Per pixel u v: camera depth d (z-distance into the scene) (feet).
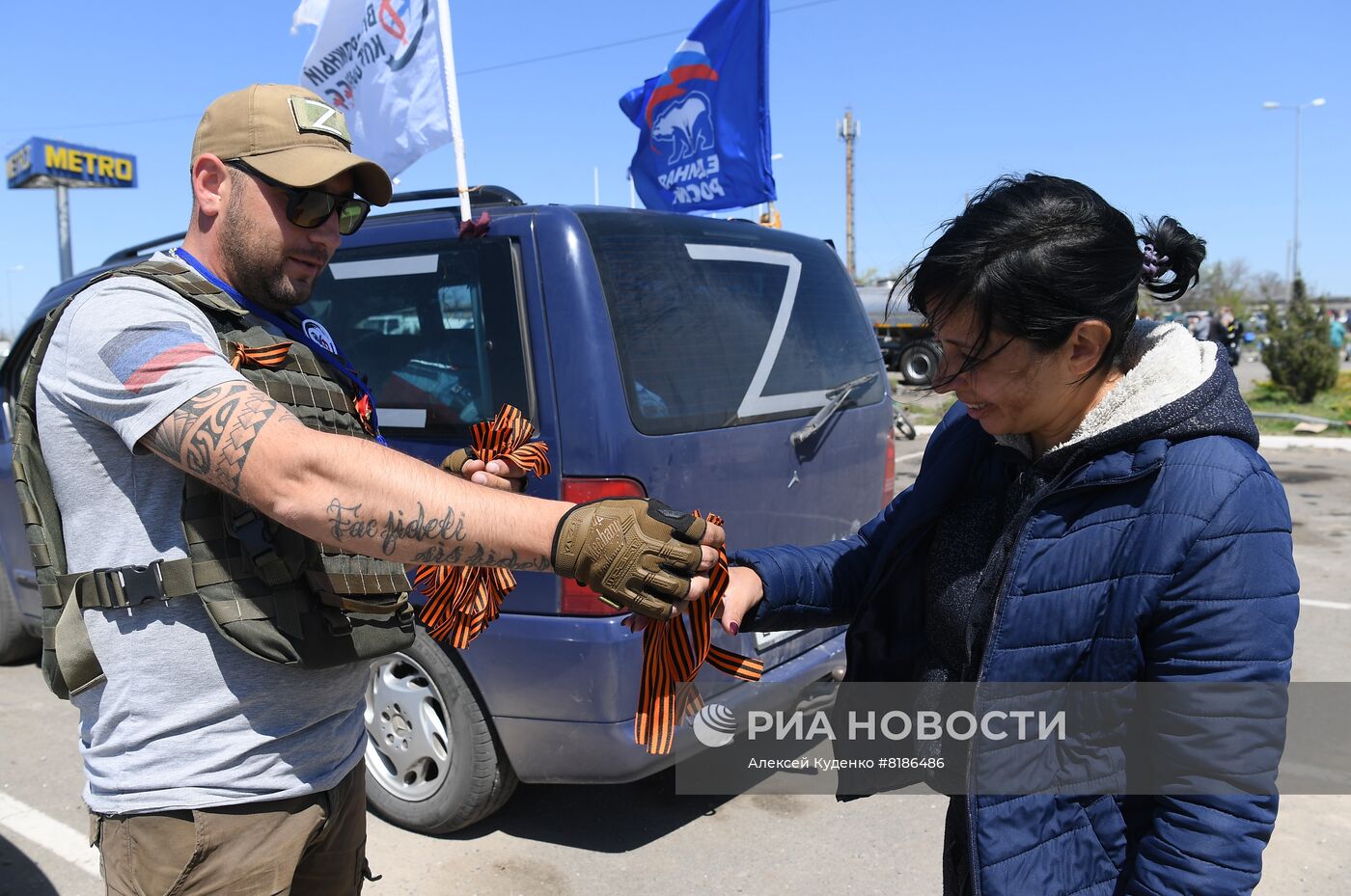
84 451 4.51
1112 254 3.80
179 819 4.66
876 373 11.55
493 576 5.76
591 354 8.27
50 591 4.74
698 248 9.68
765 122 15.38
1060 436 4.29
